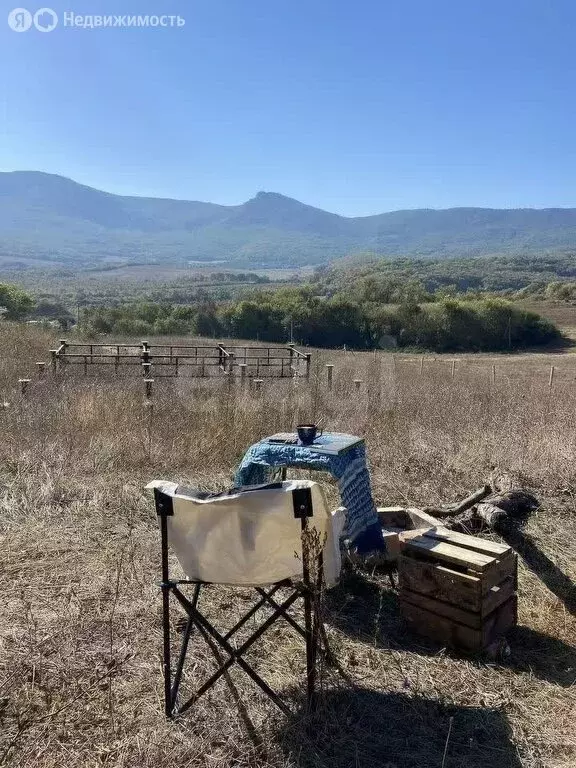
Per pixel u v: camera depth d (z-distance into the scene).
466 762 2.46
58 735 2.55
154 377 11.44
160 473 6.16
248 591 3.83
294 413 8.24
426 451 6.98
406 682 2.93
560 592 3.96
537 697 2.87
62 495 5.39
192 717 2.66
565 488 5.82
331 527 2.99
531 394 12.46
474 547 3.39
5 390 9.82
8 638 3.24
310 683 2.63
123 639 3.27
